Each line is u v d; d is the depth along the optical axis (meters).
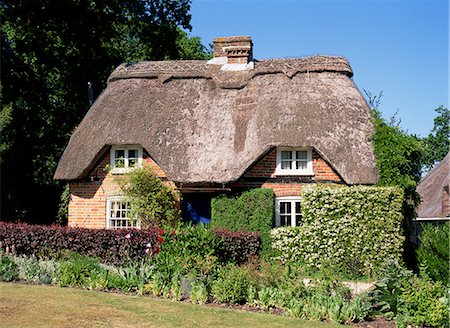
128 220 23.03
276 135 21.84
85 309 12.73
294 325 11.96
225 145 22.44
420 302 12.20
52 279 15.59
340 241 19.45
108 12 32.47
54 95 35.03
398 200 19.44
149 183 21.84
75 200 23.48
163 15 33.53
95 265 16.12
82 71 33.06
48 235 18.91
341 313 12.58
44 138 32.84
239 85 24.28
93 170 23.41
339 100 23.20
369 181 20.94
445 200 28.34
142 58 39.66
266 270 15.04
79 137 23.73
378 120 21.98
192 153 22.30
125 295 14.34
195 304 13.60
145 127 22.98
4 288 14.58
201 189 22.03
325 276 14.21
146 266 16.02
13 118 28.97
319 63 24.73
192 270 15.19
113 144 22.86
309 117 22.33
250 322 12.09
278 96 23.34
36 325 11.37
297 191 22.06
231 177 21.41
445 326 11.95
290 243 19.88
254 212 20.86
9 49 30.62
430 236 15.79
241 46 25.38
